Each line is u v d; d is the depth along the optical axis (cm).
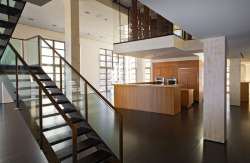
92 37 1291
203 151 345
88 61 1333
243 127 502
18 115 652
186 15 252
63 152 306
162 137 425
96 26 995
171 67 1078
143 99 744
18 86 386
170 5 216
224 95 381
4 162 309
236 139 407
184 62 1023
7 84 442
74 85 453
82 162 300
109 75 1550
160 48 664
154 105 713
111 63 1571
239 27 315
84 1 673
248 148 357
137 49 724
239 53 691
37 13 784
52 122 332
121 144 307
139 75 1286
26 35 972
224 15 253
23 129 489
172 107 668
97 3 693
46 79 516
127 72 1711
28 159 320
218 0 202
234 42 458
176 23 291
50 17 840
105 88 1509
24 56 665
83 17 845
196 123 543
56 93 468
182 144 381
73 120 402
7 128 498
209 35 375
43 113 322
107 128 343
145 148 362
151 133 454
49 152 306
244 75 1498
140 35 793
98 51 1417
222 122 383
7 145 380
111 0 746
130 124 538
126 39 934
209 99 399
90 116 390
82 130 375
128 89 790
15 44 640
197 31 342
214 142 390
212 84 395
